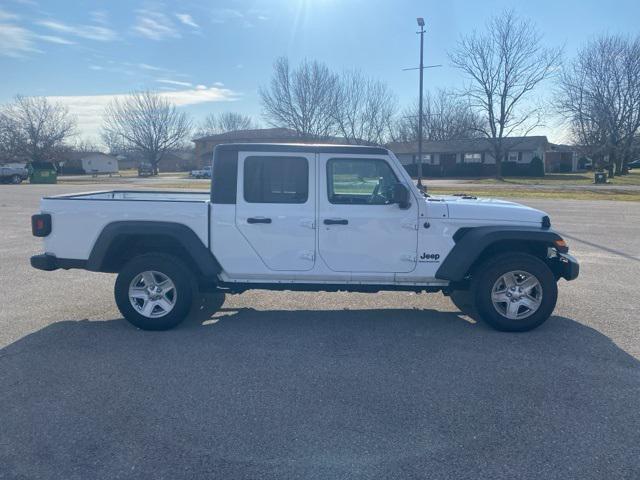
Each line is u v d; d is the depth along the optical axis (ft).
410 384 13.71
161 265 17.78
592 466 10.07
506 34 151.43
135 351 16.07
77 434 11.19
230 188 17.84
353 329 18.30
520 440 10.99
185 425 11.59
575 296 22.76
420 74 88.79
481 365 14.98
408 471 9.93
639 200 76.07
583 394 13.11
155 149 243.19
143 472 9.89
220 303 21.68
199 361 15.26
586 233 42.50
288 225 17.80
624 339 17.20
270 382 13.83
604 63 140.77
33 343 16.74
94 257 17.89
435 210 17.87
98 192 21.76
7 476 9.73
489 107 160.25
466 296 22.77
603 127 145.18
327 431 11.36
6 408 12.32
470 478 9.73
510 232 17.57
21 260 30.83
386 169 17.90
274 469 10.00
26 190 106.73
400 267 18.03
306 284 18.26
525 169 180.55
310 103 120.88
